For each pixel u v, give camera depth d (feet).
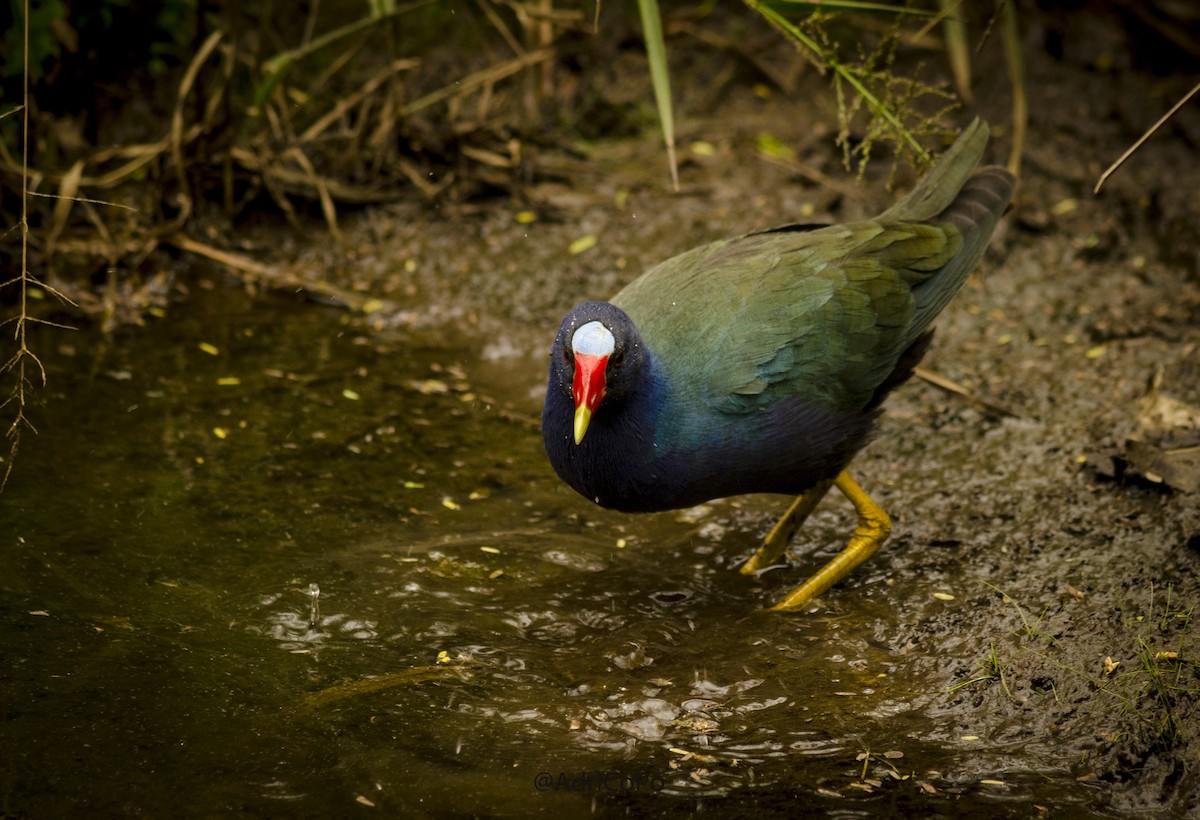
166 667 24.13
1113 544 27.50
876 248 27.12
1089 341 35.86
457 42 48.88
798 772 21.86
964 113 45.16
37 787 20.93
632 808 20.93
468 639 25.54
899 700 23.76
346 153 43.14
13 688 23.24
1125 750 22.04
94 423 32.48
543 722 23.12
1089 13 49.06
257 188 41.98
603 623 26.32
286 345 36.91
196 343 36.70
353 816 20.61
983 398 33.83
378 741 22.43
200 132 40.32
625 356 23.67
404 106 43.47
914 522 29.58
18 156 41.42
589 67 48.11
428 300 39.19
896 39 32.60
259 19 47.70
